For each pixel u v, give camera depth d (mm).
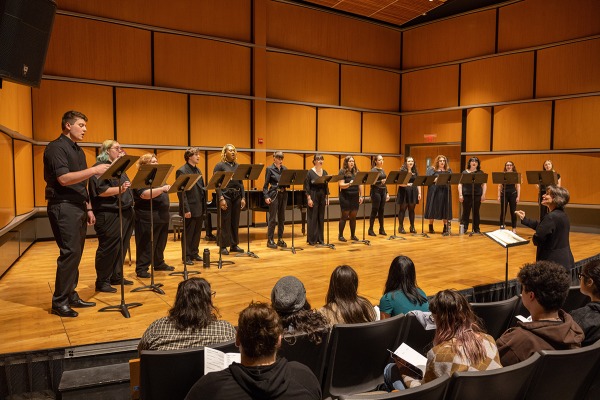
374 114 11727
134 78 8344
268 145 10008
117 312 3768
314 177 7262
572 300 3564
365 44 11508
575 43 9094
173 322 2223
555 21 9367
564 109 9281
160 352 1917
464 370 1836
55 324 3447
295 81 10344
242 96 9508
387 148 12055
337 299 2676
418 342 2832
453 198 11195
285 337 2195
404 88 12133
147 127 8500
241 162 9625
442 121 11305
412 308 2861
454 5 10484
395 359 2279
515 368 1736
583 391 2105
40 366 2932
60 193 3635
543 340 2043
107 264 4383
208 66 9117
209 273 5242
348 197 7652
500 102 10203
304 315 2314
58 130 7652
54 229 3676
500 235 4453
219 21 9219
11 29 3262
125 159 3553
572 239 8008
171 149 8805
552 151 9430
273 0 9969
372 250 6887
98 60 7969
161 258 5340
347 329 2346
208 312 2270
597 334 2334
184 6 8805
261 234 8672
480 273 5320
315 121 10711
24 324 3447
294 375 1537
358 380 2533
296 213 10766
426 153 11828
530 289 2117
